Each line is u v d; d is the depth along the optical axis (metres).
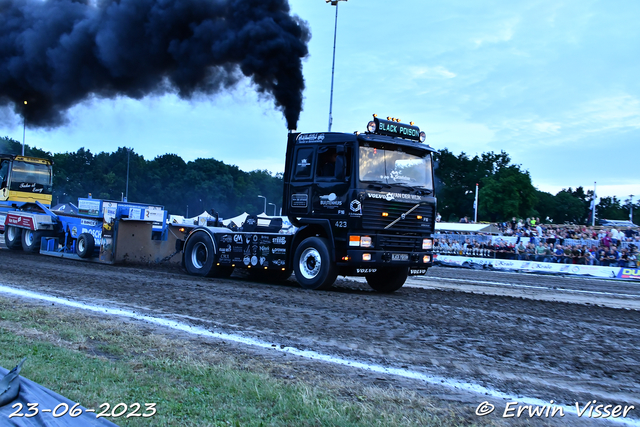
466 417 4.07
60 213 16.89
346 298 10.07
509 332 7.35
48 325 6.65
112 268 13.87
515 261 21.50
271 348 6.02
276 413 3.90
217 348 5.91
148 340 6.05
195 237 13.33
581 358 6.06
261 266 12.00
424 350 6.15
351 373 5.16
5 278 11.16
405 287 13.20
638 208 87.69
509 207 60.34
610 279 19.42
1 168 19.11
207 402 4.08
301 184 11.33
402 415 3.96
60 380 4.41
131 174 102.50
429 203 11.39
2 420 3.45
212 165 113.62
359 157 10.45
